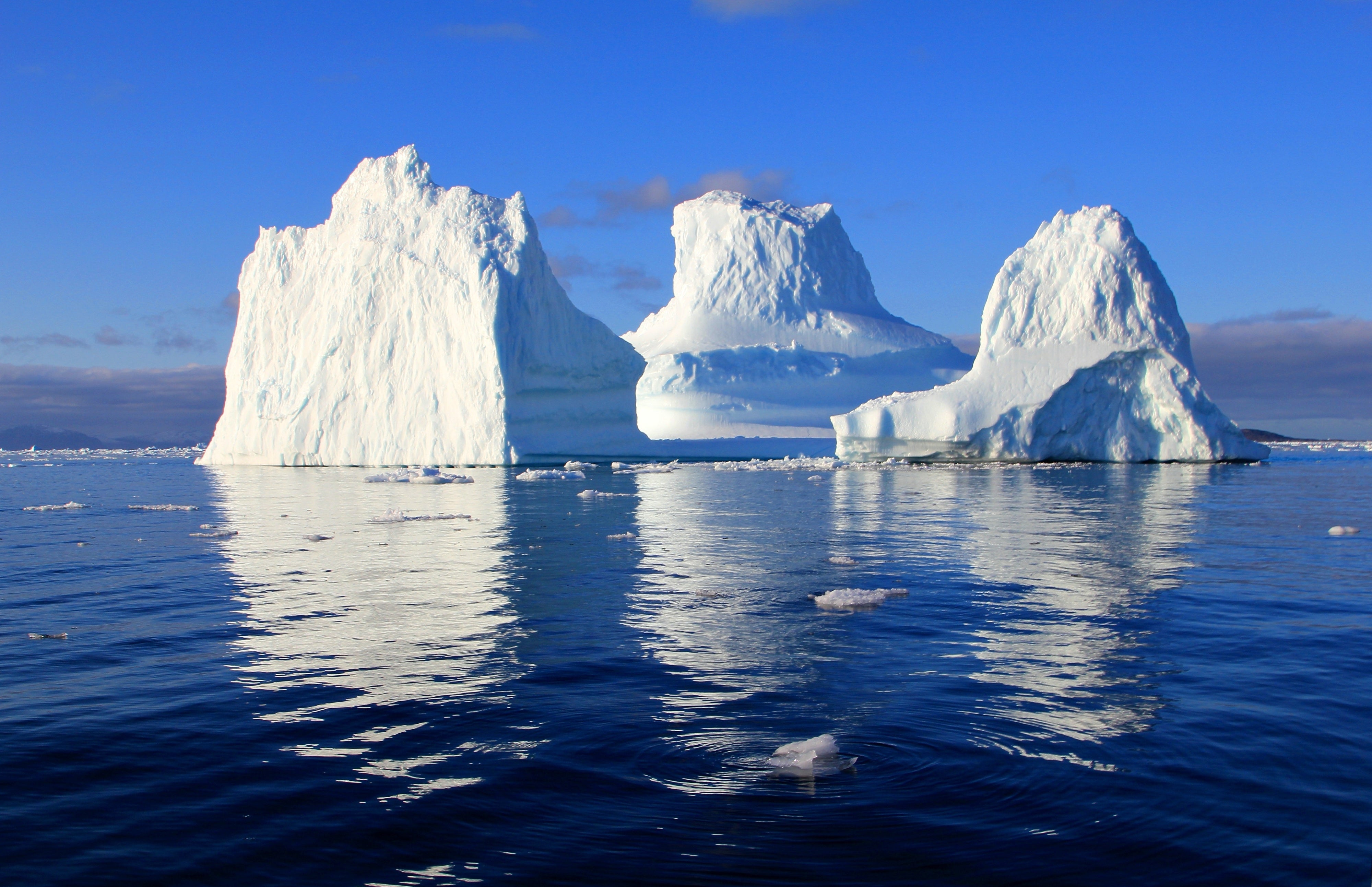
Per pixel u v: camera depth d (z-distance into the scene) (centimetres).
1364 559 1586
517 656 963
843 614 1159
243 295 5953
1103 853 534
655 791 621
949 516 2344
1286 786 621
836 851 538
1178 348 4962
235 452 5741
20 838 567
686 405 8731
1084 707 787
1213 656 948
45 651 1009
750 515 2392
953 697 815
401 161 5616
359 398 5253
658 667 917
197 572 1535
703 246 10431
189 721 772
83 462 8512
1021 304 5106
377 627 1098
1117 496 2928
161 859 541
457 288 5100
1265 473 4197
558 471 4541
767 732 730
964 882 504
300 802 613
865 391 9225
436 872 521
